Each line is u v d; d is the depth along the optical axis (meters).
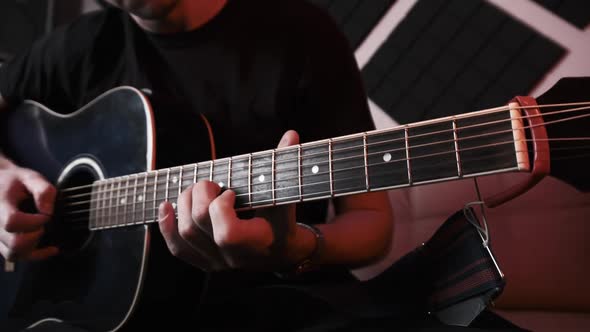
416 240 1.04
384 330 0.54
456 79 1.21
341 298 0.59
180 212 0.58
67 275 0.74
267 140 0.77
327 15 0.83
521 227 0.92
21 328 0.76
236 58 0.79
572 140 0.47
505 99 1.15
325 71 0.78
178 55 0.81
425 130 0.51
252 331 0.62
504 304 0.92
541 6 1.15
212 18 0.79
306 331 0.57
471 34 1.21
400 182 0.52
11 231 0.74
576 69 1.09
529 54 1.14
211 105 0.79
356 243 0.70
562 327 0.79
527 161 0.47
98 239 0.72
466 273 0.56
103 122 0.76
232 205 0.55
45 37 0.94
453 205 1.00
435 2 1.26
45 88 0.91
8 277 0.80
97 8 1.55
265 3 0.80
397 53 1.28
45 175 0.83
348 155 0.54
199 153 0.71
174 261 0.67
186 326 0.69
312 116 0.78
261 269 0.64
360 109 0.78
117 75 0.85
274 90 0.77
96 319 0.69
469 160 0.50
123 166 0.72
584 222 0.88
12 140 0.89
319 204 0.79
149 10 0.75
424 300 0.60
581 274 0.87
